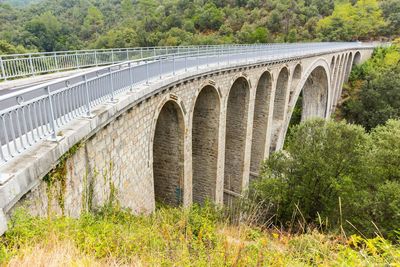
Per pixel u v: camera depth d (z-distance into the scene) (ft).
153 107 42.11
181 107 52.01
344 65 181.06
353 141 58.54
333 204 55.31
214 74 62.80
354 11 293.64
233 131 86.28
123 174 34.17
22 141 18.03
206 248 20.36
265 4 305.32
